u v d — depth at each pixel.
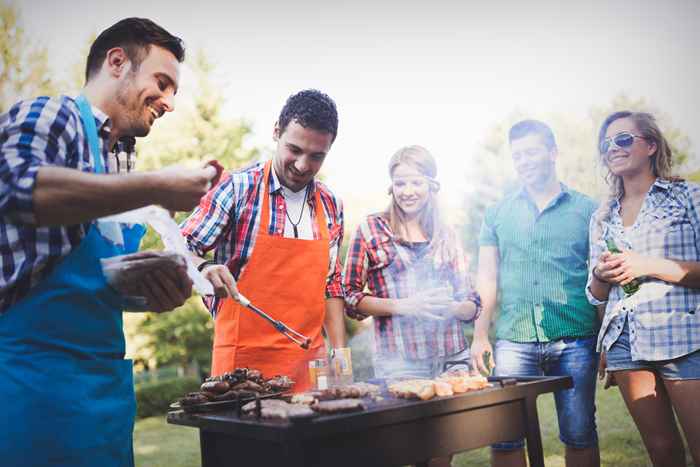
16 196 1.33
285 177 2.54
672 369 2.65
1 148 1.42
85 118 1.62
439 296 3.08
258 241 2.48
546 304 3.24
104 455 1.62
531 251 3.30
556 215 3.31
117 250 1.69
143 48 1.71
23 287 1.50
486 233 3.56
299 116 2.43
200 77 6.98
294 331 2.30
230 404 1.85
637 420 2.76
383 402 1.79
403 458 1.70
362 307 3.18
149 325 7.13
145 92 1.72
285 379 2.08
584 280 3.24
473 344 3.51
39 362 1.51
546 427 4.70
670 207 2.75
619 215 2.91
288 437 1.45
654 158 2.85
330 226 2.71
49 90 6.71
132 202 1.41
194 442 5.46
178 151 6.85
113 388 1.67
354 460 1.60
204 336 7.32
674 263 2.64
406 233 3.29
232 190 2.50
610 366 2.84
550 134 3.40
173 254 1.62
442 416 1.79
